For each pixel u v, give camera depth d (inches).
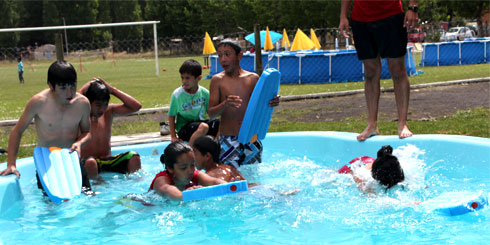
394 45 195.0
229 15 2087.8
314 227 118.4
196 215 130.3
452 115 309.1
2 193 143.9
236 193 143.5
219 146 161.9
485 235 109.0
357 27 201.9
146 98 509.0
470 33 1403.8
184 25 2251.5
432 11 1557.6
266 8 1781.5
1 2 2145.7
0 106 492.4
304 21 1640.0
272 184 157.1
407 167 153.2
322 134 216.1
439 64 799.7
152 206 138.3
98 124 189.2
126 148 218.2
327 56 610.2
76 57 1808.6
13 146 159.8
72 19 2388.0
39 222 131.6
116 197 151.8
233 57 185.5
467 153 176.6
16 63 1659.7
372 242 107.5
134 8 2605.8
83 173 157.4
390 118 313.6
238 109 185.2
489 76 568.1
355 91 469.4
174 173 142.6
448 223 117.6
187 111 203.3
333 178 158.7
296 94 481.4
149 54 1867.6
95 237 117.8
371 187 144.1
